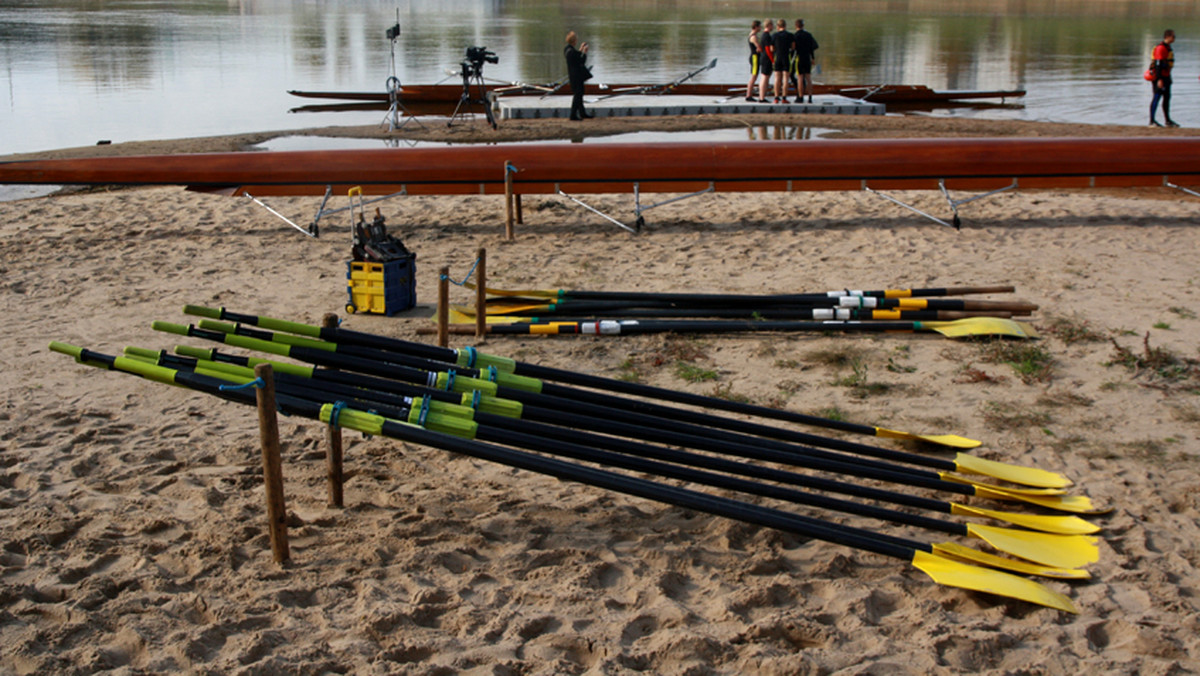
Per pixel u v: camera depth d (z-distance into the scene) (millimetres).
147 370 4035
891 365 6074
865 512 3932
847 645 3303
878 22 52281
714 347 6512
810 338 6684
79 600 3531
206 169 9977
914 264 8508
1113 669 3174
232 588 3639
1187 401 5496
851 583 3705
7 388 5719
